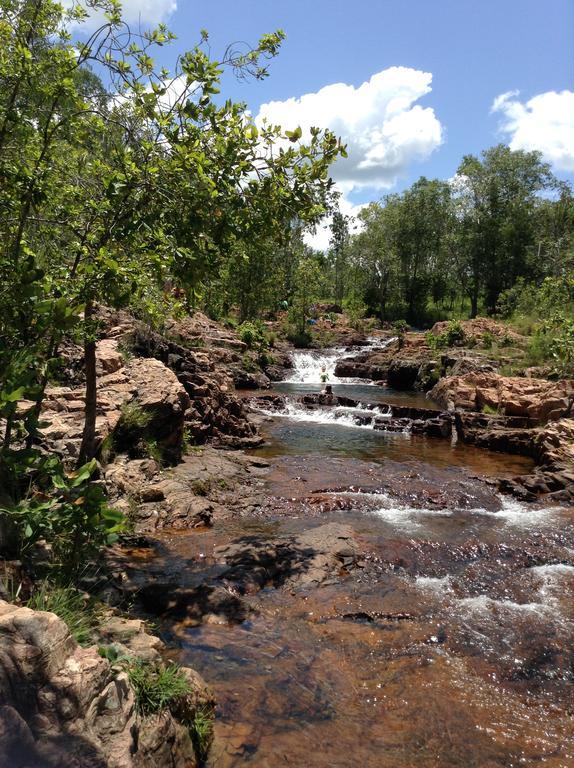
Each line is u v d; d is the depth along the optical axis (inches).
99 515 170.7
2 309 195.0
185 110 246.4
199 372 660.1
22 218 234.5
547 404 649.6
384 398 975.0
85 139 275.3
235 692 171.6
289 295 1785.2
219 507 360.8
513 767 152.3
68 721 103.0
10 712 95.7
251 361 1095.6
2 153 242.7
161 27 248.8
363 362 1302.9
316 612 232.2
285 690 175.8
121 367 517.3
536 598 260.5
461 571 287.3
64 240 271.1
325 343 1555.1
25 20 241.1
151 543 287.6
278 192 257.8
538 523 369.1
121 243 255.1
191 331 1030.4
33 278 193.2
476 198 2128.4
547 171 2226.9
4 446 193.8
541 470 491.5
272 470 473.1
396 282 2265.0
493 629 228.7
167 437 440.8
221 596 229.5
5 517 171.3
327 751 151.3
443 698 180.9
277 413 800.3
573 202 2281.0
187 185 240.5
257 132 245.8
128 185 237.1
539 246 2144.4
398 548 307.6
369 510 378.6
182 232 249.0
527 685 192.4
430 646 212.7
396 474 477.7
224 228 256.5
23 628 106.4
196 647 195.5
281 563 275.3
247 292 1424.7
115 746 107.5
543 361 933.2
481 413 710.5
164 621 210.8
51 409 386.0
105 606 187.5
